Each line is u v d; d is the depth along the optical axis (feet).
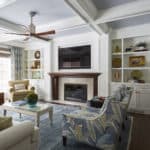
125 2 9.55
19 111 10.06
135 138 8.36
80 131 7.07
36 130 5.55
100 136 6.60
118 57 15.57
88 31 15.56
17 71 20.68
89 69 16.43
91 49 16.19
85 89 17.15
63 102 17.54
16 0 8.90
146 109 13.15
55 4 9.81
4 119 4.73
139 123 10.60
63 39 18.17
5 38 17.43
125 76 15.34
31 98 10.35
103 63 15.19
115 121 6.51
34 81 20.56
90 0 9.18
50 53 18.97
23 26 14.05
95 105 11.21
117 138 6.76
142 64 14.32
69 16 11.97
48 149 7.18
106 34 14.84
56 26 13.24
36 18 12.26
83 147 7.40
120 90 8.34
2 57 19.27
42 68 20.31
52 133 9.02
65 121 7.57
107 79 14.96
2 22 12.35
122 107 6.99
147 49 13.80
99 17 10.89
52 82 18.92
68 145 7.61
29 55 21.85
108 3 9.64
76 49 17.30
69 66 17.89
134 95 13.58
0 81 19.98
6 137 3.93
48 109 10.09
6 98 20.03
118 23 13.17
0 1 8.97
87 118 6.98
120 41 15.61
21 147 4.73
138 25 13.67
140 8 9.30
